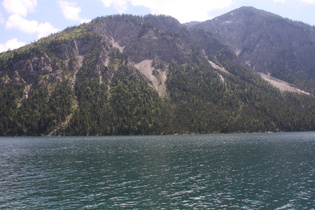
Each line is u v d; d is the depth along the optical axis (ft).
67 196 121.19
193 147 326.24
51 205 109.50
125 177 157.38
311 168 182.60
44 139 538.88
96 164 202.39
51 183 143.84
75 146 357.00
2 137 645.10
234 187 135.13
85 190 130.52
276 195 122.01
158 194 123.85
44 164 203.92
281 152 269.23
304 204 110.01
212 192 126.72
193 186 136.87
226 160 219.20
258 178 153.89
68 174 166.30
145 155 252.01
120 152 278.26
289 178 153.89
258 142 398.83
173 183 143.33
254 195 121.80
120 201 114.11
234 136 590.14
